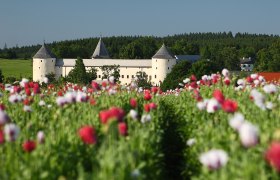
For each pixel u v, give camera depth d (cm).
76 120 1290
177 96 2592
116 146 923
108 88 2148
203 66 10500
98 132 1187
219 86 2005
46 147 955
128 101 1984
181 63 11206
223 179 741
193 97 1939
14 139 864
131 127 1217
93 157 999
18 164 873
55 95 2123
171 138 1727
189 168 1283
